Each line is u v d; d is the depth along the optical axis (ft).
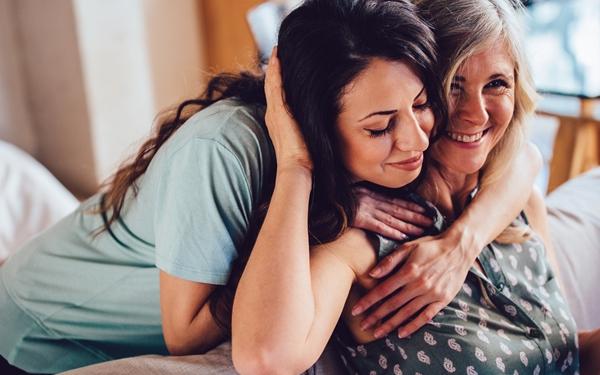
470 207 3.43
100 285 3.45
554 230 4.52
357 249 3.13
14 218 5.56
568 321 3.46
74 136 8.07
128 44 8.18
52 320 3.59
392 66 2.68
